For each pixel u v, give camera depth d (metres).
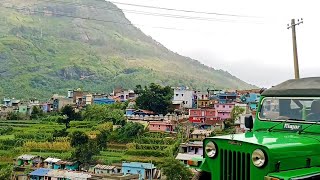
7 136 82.25
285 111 8.74
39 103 117.81
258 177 7.02
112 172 60.12
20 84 192.00
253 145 7.09
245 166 7.18
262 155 6.97
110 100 110.00
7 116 103.44
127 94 111.38
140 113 88.81
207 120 79.56
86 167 65.38
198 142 64.19
